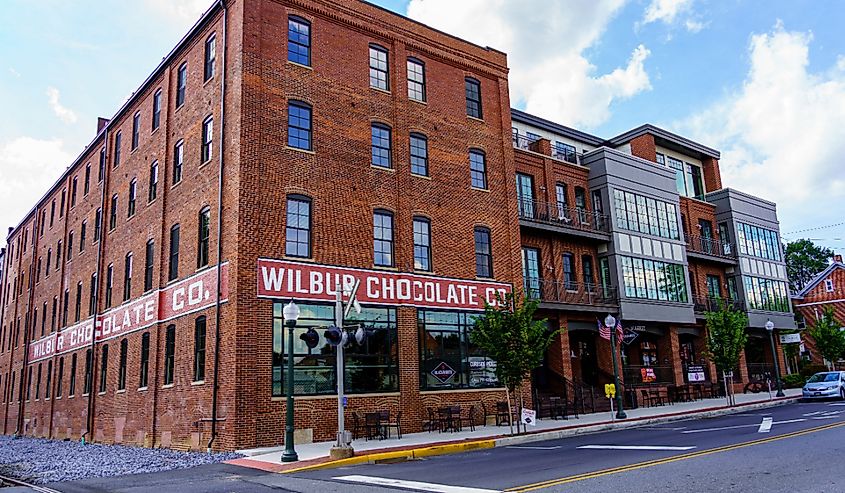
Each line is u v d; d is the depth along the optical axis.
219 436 19.02
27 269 44.28
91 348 30.45
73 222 36.38
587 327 30.86
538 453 15.50
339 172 22.50
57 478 15.34
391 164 24.19
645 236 34.28
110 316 29.03
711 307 39.12
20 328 43.78
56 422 33.97
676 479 10.05
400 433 21.08
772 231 45.75
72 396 32.16
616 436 19.12
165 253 24.36
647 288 33.41
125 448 23.48
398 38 25.42
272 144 21.03
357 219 22.59
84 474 15.84
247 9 21.48
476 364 24.66
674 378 34.09
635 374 32.62
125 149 30.22
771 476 9.98
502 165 27.86
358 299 21.83
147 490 12.30
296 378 19.97
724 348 30.28
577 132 37.81
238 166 20.16
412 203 24.31
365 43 24.53
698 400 34.50
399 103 24.77
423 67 26.23
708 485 9.41
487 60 28.45
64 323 35.50
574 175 33.50
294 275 20.53
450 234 25.20
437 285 24.17
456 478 11.70
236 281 19.34
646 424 23.72
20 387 41.59
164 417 22.55
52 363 36.16
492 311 20.92
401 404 22.06
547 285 30.00
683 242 36.66
